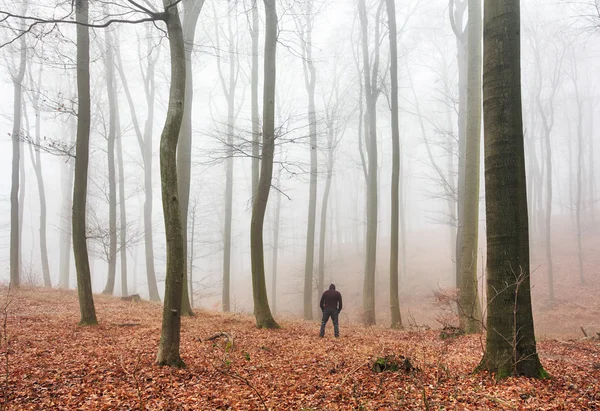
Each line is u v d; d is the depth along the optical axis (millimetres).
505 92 6016
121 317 11969
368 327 14688
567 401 5059
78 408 5254
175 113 7094
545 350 8680
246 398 5785
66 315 11656
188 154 14289
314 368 7328
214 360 7645
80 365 6945
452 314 15398
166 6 7293
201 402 5586
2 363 6879
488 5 6207
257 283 11859
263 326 11656
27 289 17000
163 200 6945
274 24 12203
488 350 6207
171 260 6984
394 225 14344
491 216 6090
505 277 5941
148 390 5922
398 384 6195
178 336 7141
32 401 5422
